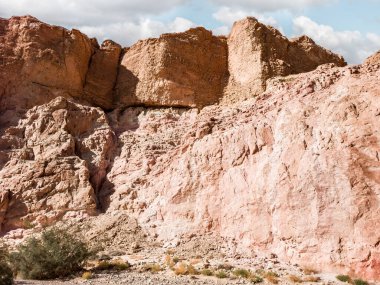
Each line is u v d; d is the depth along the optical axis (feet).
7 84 129.70
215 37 142.20
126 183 112.88
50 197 109.70
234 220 92.53
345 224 77.66
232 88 132.98
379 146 80.23
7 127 124.57
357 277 73.97
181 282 71.82
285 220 84.07
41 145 118.01
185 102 131.64
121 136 125.90
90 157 118.52
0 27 135.85
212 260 85.56
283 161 88.07
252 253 87.10
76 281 75.72
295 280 72.95
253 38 133.08
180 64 135.44
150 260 86.28
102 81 139.54
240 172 95.35
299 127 89.20
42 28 135.54
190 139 108.78
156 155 116.37
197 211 98.02
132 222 102.58
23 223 107.14
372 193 77.61
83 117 124.47
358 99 85.92
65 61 134.10
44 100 129.80
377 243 74.23
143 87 135.03
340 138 82.99
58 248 81.76
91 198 108.58
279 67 129.39
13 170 114.21
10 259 82.17
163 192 105.09
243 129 99.45
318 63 140.56
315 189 82.02
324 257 77.77
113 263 83.97
